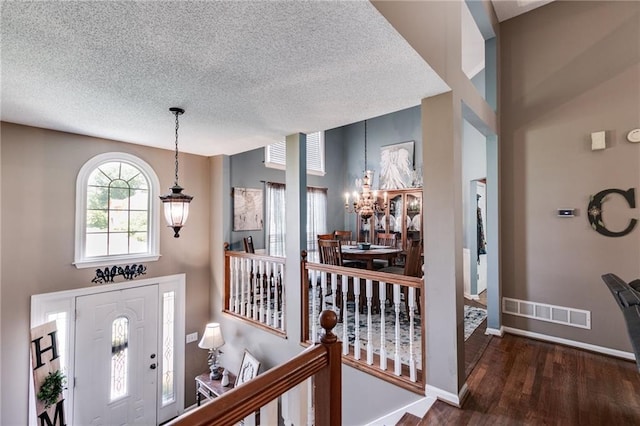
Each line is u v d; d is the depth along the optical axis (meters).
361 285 4.65
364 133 7.73
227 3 1.42
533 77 3.43
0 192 3.12
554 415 2.08
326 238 6.18
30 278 3.28
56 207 3.46
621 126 2.93
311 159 7.32
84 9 1.44
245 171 5.70
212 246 4.83
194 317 4.66
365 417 2.75
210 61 1.97
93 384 3.68
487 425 2.01
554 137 3.29
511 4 3.37
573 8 3.20
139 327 4.10
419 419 2.30
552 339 3.28
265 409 1.26
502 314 3.59
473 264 5.28
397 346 2.61
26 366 3.21
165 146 4.24
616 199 2.94
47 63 1.98
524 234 3.46
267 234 6.05
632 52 2.89
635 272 2.84
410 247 3.96
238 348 4.33
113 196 3.96
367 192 5.35
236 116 3.02
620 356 2.90
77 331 3.58
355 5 1.45
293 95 2.52
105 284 3.81
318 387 1.31
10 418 3.09
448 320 2.33
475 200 5.26
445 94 2.45
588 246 3.08
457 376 2.26
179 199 3.21
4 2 1.37
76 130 3.47
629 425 1.96
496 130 3.52
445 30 2.31
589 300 3.07
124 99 2.59
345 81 2.27
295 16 1.52
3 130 3.14
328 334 1.31
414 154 6.86
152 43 1.76
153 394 4.20
